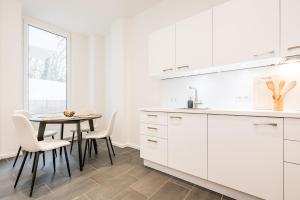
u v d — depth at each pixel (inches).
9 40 105.7
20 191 65.1
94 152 116.9
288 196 48.1
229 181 59.2
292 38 54.4
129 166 91.2
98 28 154.5
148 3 113.8
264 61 64.4
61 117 92.7
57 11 123.3
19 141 68.5
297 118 46.6
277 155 49.9
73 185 70.2
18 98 109.1
